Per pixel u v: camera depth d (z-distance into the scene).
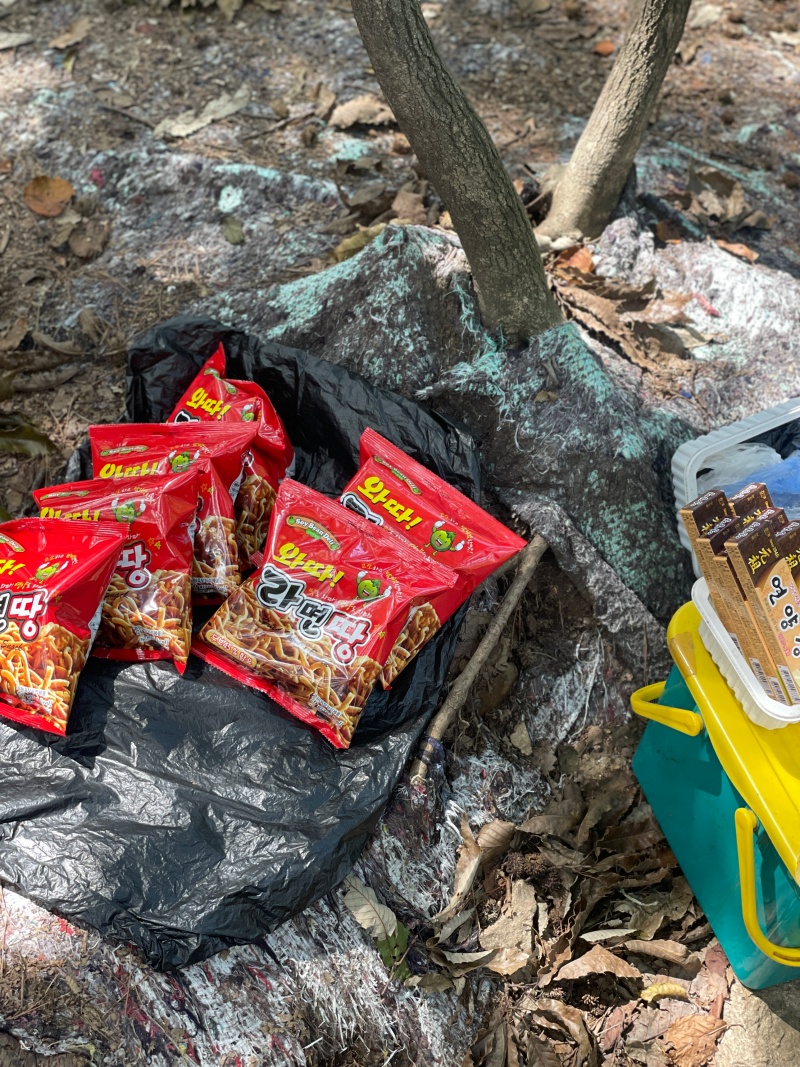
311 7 1.60
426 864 1.01
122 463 1.08
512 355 1.14
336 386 1.12
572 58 1.56
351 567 1.01
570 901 1.05
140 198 1.36
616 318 1.21
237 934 0.93
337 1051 0.95
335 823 0.97
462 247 1.14
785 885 0.94
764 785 0.94
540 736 1.12
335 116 1.43
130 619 1.02
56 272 1.31
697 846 1.04
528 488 1.13
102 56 1.51
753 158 1.49
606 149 1.23
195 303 1.25
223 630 1.02
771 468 1.09
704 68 1.60
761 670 0.95
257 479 1.09
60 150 1.39
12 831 0.95
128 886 0.93
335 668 0.99
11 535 1.01
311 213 1.33
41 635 0.97
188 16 1.57
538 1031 1.00
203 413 1.11
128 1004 0.92
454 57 1.55
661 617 1.16
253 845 0.95
